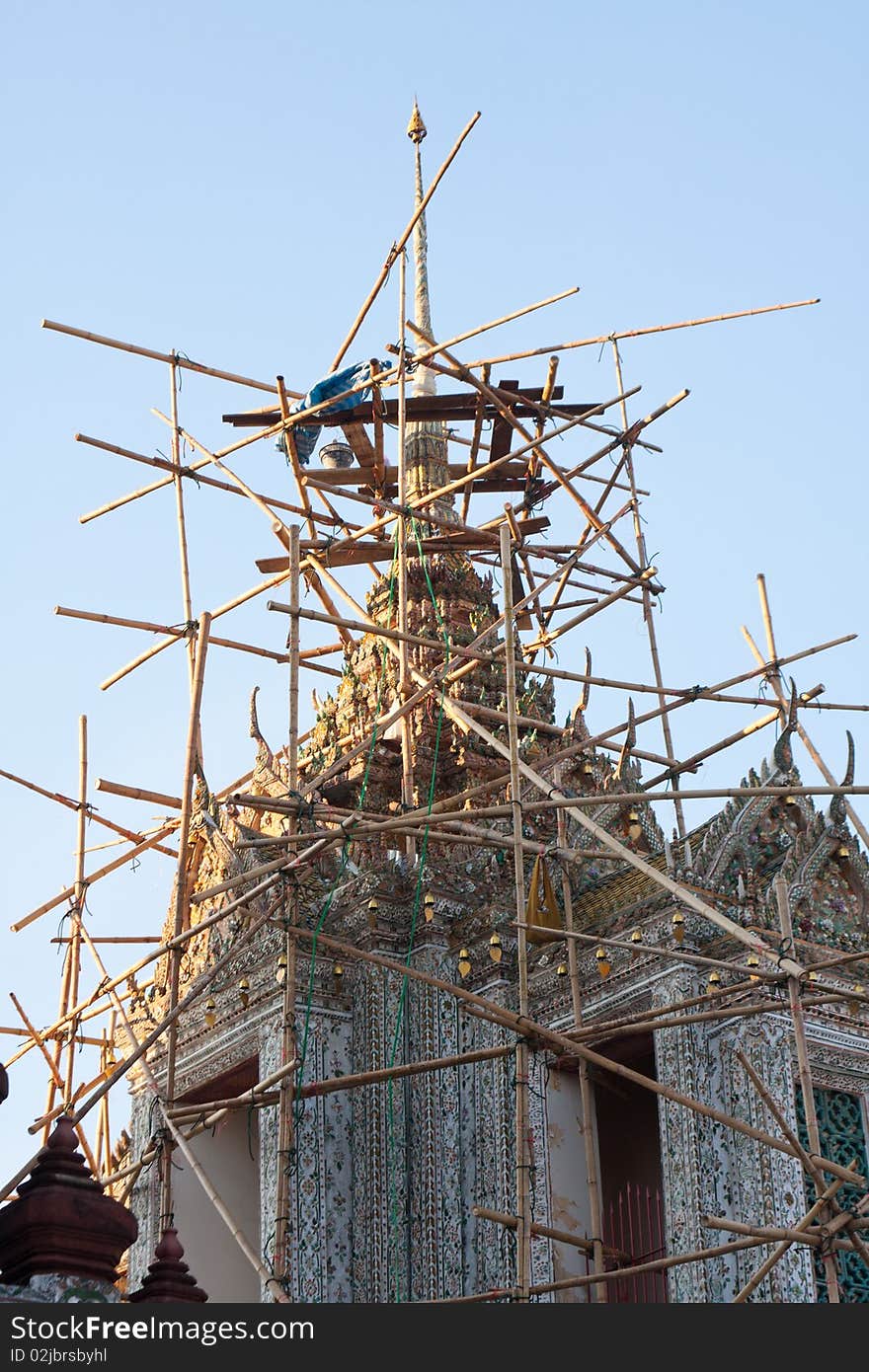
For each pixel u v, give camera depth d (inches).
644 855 1074.1
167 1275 723.4
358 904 1109.7
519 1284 799.1
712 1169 901.8
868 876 989.2
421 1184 1031.6
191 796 1027.3
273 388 1364.4
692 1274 883.4
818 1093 930.1
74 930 1230.9
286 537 1288.1
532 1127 996.6
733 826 984.3
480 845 1005.2
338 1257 1043.3
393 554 1386.6
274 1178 1048.8
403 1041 1071.6
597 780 1216.2
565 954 1012.5
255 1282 1128.2
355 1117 1077.1
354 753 1044.5
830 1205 847.1
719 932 947.3
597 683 1098.7
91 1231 637.9
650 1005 954.1
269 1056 1085.8
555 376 1306.6
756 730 1117.1
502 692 1307.8
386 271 1288.1
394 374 1263.5
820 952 956.0
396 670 1305.4
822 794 880.9
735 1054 910.4
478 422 1369.3
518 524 1376.7
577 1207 995.9
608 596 1232.8
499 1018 840.3
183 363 1343.5
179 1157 1139.9
